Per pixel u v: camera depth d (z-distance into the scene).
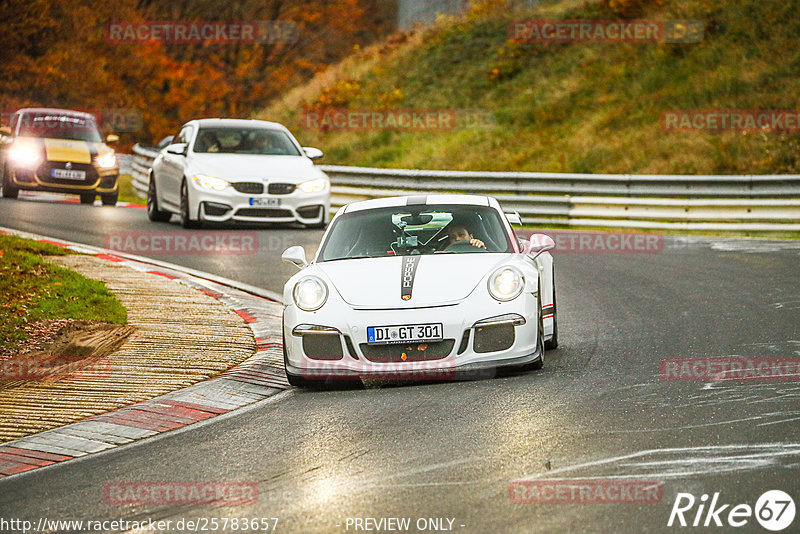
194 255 52.97
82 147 75.56
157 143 169.00
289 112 122.44
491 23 128.38
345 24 188.00
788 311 35.44
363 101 117.44
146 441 22.11
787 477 16.94
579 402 23.23
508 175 73.31
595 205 68.62
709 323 33.81
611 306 38.47
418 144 101.81
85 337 32.97
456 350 26.14
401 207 31.56
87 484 18.91
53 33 159.75
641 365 27.44
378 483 17.80
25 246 49.25
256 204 60.47
